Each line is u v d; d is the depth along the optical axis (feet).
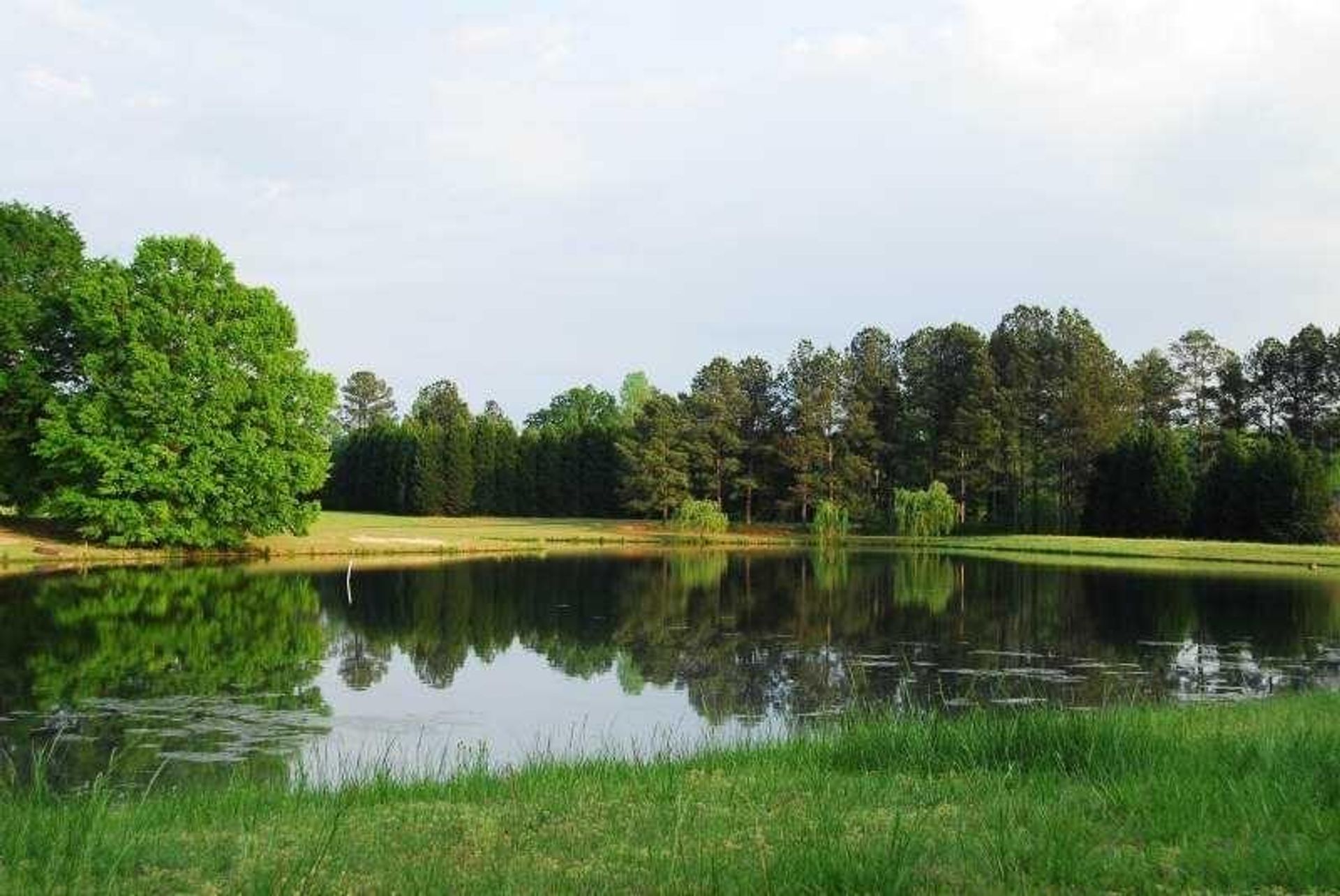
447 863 23.22
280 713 59.21
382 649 84.28
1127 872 20.71
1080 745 33.22
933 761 34.12
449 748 51.80
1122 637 93.71
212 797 33.32
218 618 98.27
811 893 20.04
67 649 78.84
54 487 160.45
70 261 167.84
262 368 169.07
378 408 528.63
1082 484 281.54
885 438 316.81
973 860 21.85
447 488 314.14
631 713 61.31
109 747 50.47
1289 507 229.04
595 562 183.42
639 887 20.99
